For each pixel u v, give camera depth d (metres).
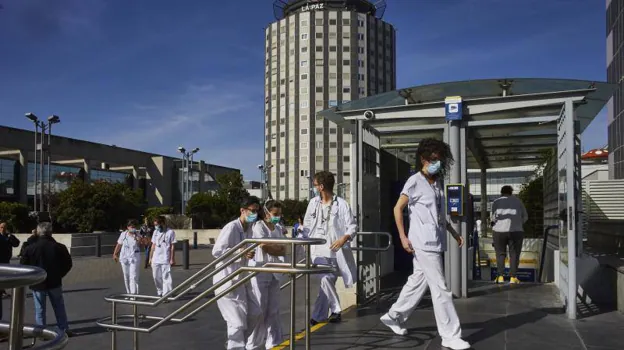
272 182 108.06
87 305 11.44
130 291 12.49
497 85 7.57
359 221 7.72
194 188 82.69
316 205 6.95
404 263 11.21
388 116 7.80
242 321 5.46
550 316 6.59
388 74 111.94
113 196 44.34
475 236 12.48
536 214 15.89
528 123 7.55
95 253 29.58
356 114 7.99
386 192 11.01
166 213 51.09
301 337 6.06
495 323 6.25
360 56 105.44
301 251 6.70
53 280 8.25
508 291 8.41
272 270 4.53
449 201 7.61
